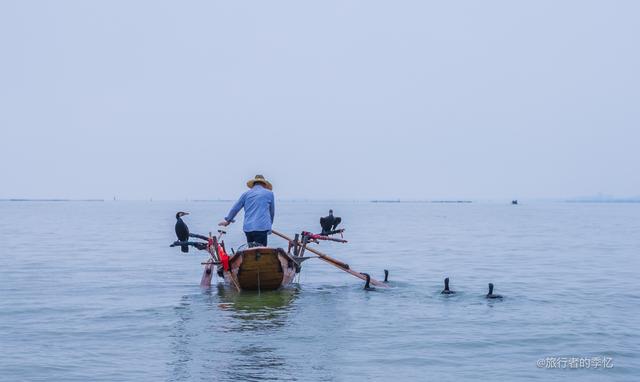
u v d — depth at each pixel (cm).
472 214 12431
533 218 9406
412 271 1956
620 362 842
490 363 834
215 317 1135
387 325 1065
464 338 969
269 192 1488
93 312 1198
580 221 7819
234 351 883
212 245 1545
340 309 1220
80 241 3578
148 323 1084
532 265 2142
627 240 3681
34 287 1577
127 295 1431
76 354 870
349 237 4147
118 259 2402
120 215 10675
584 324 1078
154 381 744
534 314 1172
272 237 4050
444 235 4397
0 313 1191
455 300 1338
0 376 767
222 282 1670
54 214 11369
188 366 806
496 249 2955
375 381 750
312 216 9538
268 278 1420
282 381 745
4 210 15762
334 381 748
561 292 1464
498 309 1231
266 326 1053
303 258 1543
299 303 1297
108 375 769
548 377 775
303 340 950
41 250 2845
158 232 4784
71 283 1659
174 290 1519
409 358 853
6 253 2656
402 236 4278
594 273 1881
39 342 945
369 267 2092
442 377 770
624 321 1107
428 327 1048
